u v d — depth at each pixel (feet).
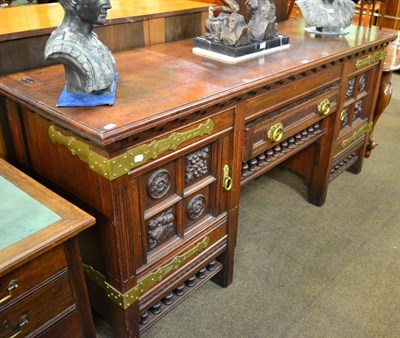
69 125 2.94
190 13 5.16
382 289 4.91
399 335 4.32
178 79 3.76
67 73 3.19
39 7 5.00
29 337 2.79
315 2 5.68
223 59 4.35
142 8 5.05
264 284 4.96
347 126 6.40
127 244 3.38
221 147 3.86
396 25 11.97
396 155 8.14
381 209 6.45
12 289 2.56
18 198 2.98
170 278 3.96
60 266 2.81
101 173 3.02
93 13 3.00
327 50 4.90
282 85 4.24
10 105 3.74
